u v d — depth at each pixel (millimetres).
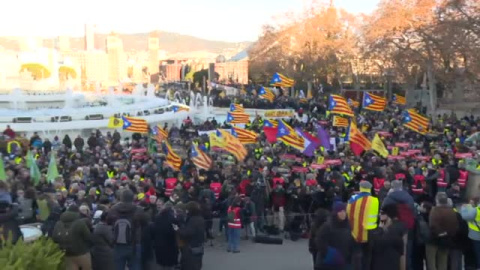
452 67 67438
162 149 29703
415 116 33781
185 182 17297
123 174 18578
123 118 36250
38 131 44875
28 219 13742
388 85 88000
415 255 11508
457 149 26625
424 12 61906
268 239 16219
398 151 27188
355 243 10211
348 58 90875
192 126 44625
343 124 35250
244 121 42000
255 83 114250
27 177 17875
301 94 81812
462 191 17531
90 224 11094
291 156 24547
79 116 48438
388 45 66250
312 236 10852
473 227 11383
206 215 15805
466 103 80812
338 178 17906
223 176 20109
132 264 11688
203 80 123688
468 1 56469
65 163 23797
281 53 99062
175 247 11688
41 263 7746
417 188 17500
